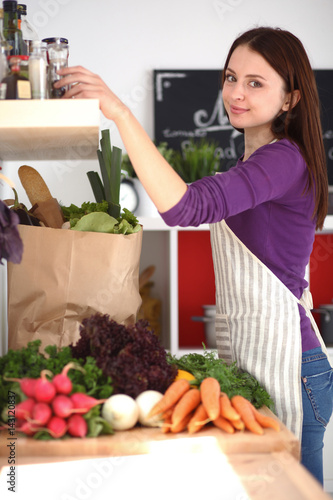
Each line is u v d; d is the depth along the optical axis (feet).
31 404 3.21
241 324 4.49
